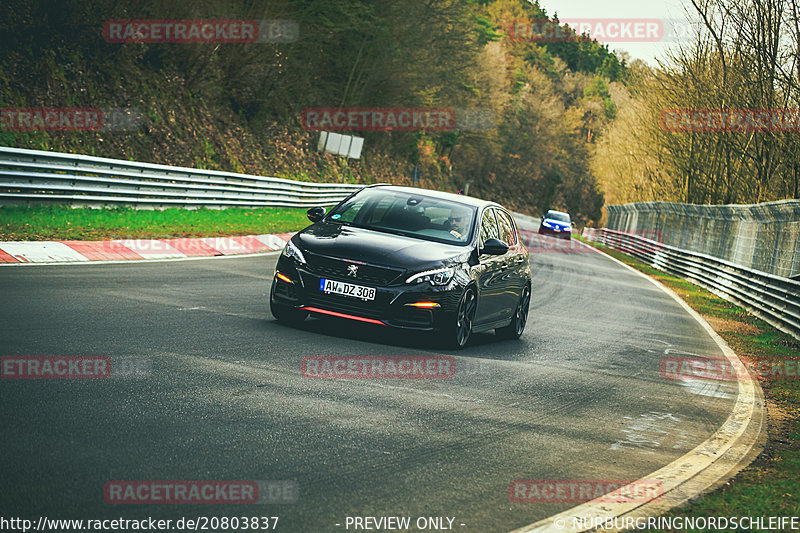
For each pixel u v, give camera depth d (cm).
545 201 18750
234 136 6675
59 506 660
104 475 742
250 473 796
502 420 1144
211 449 854
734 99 4838
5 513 635
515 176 17675
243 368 1240
